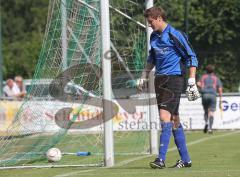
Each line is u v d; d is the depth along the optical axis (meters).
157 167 24.45
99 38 27.31
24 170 26.22
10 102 54.44
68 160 30.19
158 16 24.36
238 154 31.19
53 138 32.25
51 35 29.25
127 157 31.23
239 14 81.94
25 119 30.58
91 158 31.00
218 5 82.81
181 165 25.14
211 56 82.12
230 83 81.75
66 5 29.02
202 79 51.94
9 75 137.75
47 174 24.08
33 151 30.72
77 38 28.69
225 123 55.66
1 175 24.27
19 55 149.88
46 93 30.16
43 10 170.75
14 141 30.91
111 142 26.83
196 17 82.62
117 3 36.34
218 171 23.28
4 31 178.62
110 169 25.09
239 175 21.94
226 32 82.25
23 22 180.62
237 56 82.12
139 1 36.53
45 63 29.53
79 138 42.69
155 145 33.00
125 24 37.66
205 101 51.19
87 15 28.30
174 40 24.08
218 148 35.16
